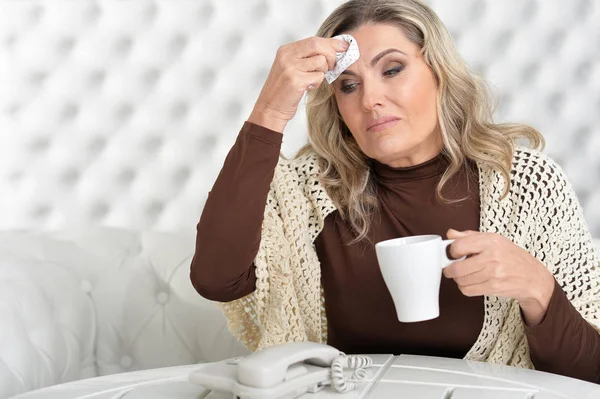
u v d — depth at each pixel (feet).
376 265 3.88
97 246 5.39
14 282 4.44
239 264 3.49
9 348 4.00
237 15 6.24
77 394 2.83
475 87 3.93
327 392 2.70
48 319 4.50
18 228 6.53
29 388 4.05
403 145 3.65
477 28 5.79
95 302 5.14
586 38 5.60
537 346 3.41
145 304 5.30
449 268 2.96
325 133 4.12
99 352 5.06
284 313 3.84
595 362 3.47
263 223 3.97
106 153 6.49
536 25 5.67
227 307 3.92
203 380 2.63
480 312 3.75
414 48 3.68
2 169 6.61
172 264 5.43
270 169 3.37
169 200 6.39
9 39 6.64
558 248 3.92
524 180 3.93
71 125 6.56
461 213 3.92
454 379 2.85
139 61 6.40
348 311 3.92
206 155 6.33
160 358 5.26
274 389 2.47
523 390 2.69
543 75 5.68
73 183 6.59
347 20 3.73
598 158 5.61
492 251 2.96
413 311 2.79
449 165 3.95
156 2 6.38
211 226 3.40
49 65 6.57
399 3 3.69
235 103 6.28
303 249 3.96
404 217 3.94
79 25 6.51
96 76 6.52
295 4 6.12
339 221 4.04
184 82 6.33
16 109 6.64
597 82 5.58
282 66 3.24
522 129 4.14
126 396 2.77
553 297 3.26
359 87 3.67
